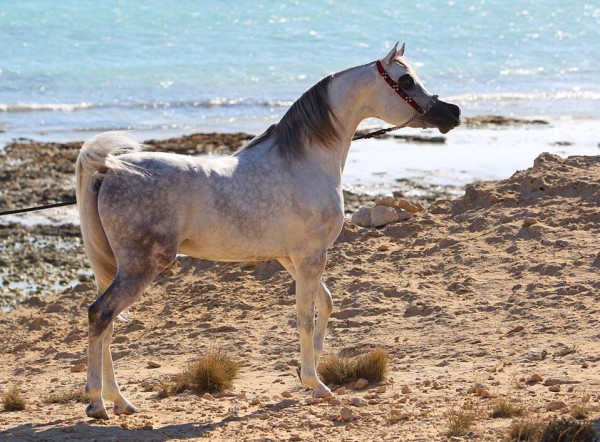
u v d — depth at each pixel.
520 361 11.91
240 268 17.28
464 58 56.56
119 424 10.07
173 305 16.28
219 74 51.56
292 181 10.51
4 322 16.73
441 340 13.07
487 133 36.78
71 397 11.80
